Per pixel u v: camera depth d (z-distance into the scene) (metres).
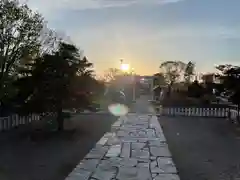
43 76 15.23
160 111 25.75
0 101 18.23
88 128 17.52
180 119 22.53
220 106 26.80
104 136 15.04
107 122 20.14
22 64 18.98
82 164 9.84
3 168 9.30
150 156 11.08
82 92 16.05
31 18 19.53
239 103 20.67
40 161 10.17
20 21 18.94
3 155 10.98
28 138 14.32
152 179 8.38
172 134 15.99
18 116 17.97
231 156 11.24
